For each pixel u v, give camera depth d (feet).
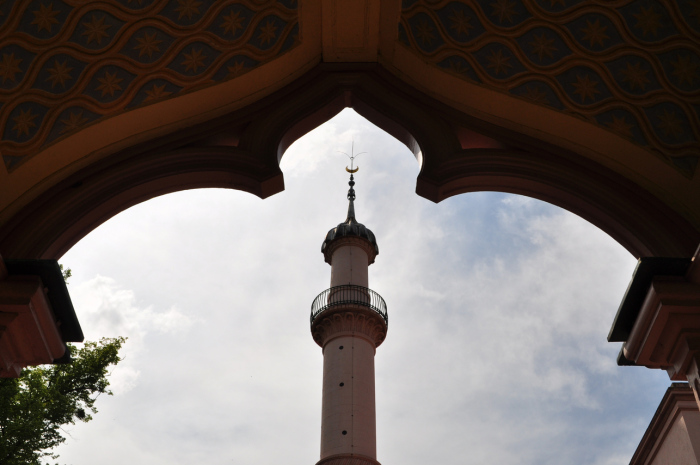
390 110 20.01
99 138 18.02
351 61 20.43
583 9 17.58
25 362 15.80
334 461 74.08
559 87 18.60
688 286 15.31
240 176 19.04
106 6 16.87
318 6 18.60
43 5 16.12
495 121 19.65
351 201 117.08
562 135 19.01
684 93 17.48
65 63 16.98
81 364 57.67
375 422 80.07
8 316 14.62
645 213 17.93
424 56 19.39
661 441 35.83
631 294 15.96
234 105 19.76
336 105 20.52
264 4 18.28
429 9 18.65
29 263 14.98
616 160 18.61
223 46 18.54
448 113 19.97
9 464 45.37
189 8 17.67
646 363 16.34
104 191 17.99
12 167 16.61
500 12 18.20
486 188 19.63
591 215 18.80
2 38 15.88
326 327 87.35
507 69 18.81
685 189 17.69
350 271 96.12
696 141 17.58
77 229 17.65
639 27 17.38
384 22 19.02
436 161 19.20
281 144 19.85
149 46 17.83
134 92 18.04
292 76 20.25
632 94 18.02
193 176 18.98
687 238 17.15
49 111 16.98
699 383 14.80
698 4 16.51
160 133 19.06
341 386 80.64
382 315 89.25
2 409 47.67
